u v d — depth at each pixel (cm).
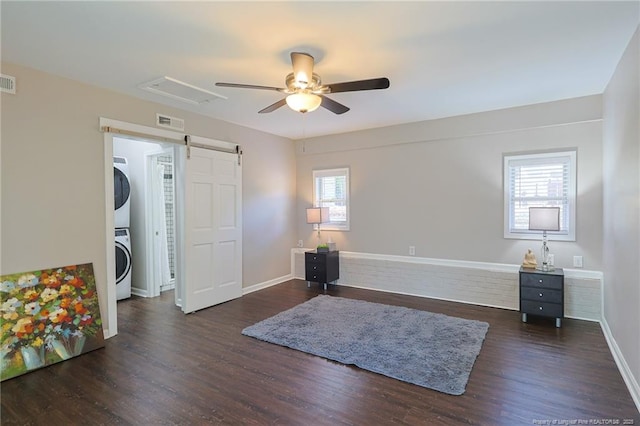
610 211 329
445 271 471
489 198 442
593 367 271
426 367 273
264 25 227
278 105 313
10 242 279
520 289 376
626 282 261
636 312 230
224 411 220
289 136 581
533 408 219
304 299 477
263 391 243
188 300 419
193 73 308
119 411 221
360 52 269
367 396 235
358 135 540
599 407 219
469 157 454
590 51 270
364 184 540
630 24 229
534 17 221
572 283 388
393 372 266
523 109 414
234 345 323
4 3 197
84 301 320
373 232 534
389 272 516
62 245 311
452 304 449
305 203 601
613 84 312
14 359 268
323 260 527
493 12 215
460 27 233
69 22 221
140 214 508
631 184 250
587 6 209
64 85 313
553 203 405
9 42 247
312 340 330
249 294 504
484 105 412
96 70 300
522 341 323
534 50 268
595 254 379
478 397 232
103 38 243
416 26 231
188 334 352
